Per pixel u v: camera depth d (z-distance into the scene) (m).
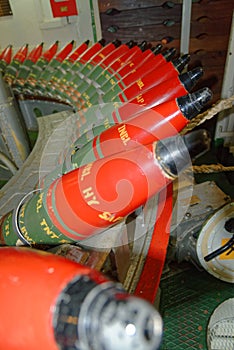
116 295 0.56
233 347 1.67
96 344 0.50
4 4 3.58
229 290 1.96
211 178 3.00
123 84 2.08
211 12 3.23
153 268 1.37
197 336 1.72
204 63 3.61
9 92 2.48
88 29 3.62
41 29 3.72
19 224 1.15
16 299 0.57
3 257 0.66
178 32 3.46
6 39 3.90
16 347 0.56
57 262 0.63
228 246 1.83
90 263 1.15
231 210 1.81
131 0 3.28
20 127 2.62
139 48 2.50
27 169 2.03
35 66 3.14
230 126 3.36
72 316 0.53
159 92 1.58
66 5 3.44
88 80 2.54
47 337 0.53
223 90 3.35
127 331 0.50
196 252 1.90
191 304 1.89
